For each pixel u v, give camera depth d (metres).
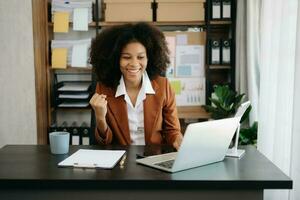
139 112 1.66
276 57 2.07
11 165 1.18
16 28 2.71
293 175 1.68
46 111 3.03
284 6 1.86
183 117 3.04
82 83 3.23
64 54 2.99
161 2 2.96
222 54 3.02
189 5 2.97
